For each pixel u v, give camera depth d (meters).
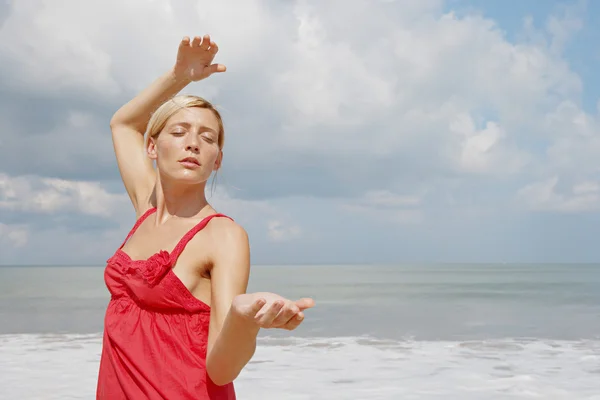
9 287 35.38
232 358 1.64
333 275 74.81
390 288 34.94
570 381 6.85
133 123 2.46
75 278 58.94
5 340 10.29
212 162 2.06
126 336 1.84
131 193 2.37
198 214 2.05
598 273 86.31
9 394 6.09
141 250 1.99
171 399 1.75
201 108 2.06
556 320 14.16
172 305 1.84
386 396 6.09
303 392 6.23
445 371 7.43
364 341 10.22
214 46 2.24
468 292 29.58
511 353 8.93
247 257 1.93
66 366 7.63
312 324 13.29
